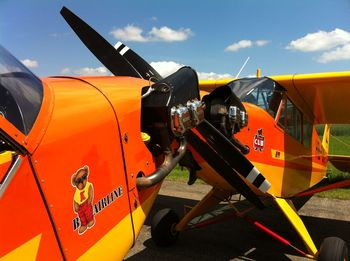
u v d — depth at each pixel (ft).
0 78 4.48
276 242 14.47
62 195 4.55
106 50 8.96
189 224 13.65
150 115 6.82
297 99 15.97
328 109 17.56
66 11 9.18
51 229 4.37
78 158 4.87
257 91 13.65
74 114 4.98
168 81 6.97
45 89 5.01
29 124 4.30
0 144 4.13
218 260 12.66
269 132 13.01
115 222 5.59
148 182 6.23
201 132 8.56
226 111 8.99
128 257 12.74
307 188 17.56
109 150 5.50
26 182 4.07
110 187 5.49
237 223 16.66
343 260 10.98
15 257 3.93
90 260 5.04
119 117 5.80
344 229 16.30
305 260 12.85
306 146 17.17
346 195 22.44
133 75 8.71
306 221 17.40
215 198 13.74
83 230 4.89
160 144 6.93
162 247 13.60
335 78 14.30
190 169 10.40
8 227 3.86
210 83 18.75
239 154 8.98
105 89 5.99
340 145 60.34
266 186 9.52
